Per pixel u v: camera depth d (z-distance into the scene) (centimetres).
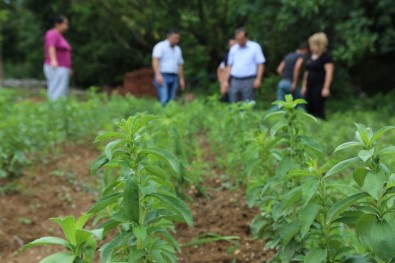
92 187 609
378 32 1378
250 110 552
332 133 718
